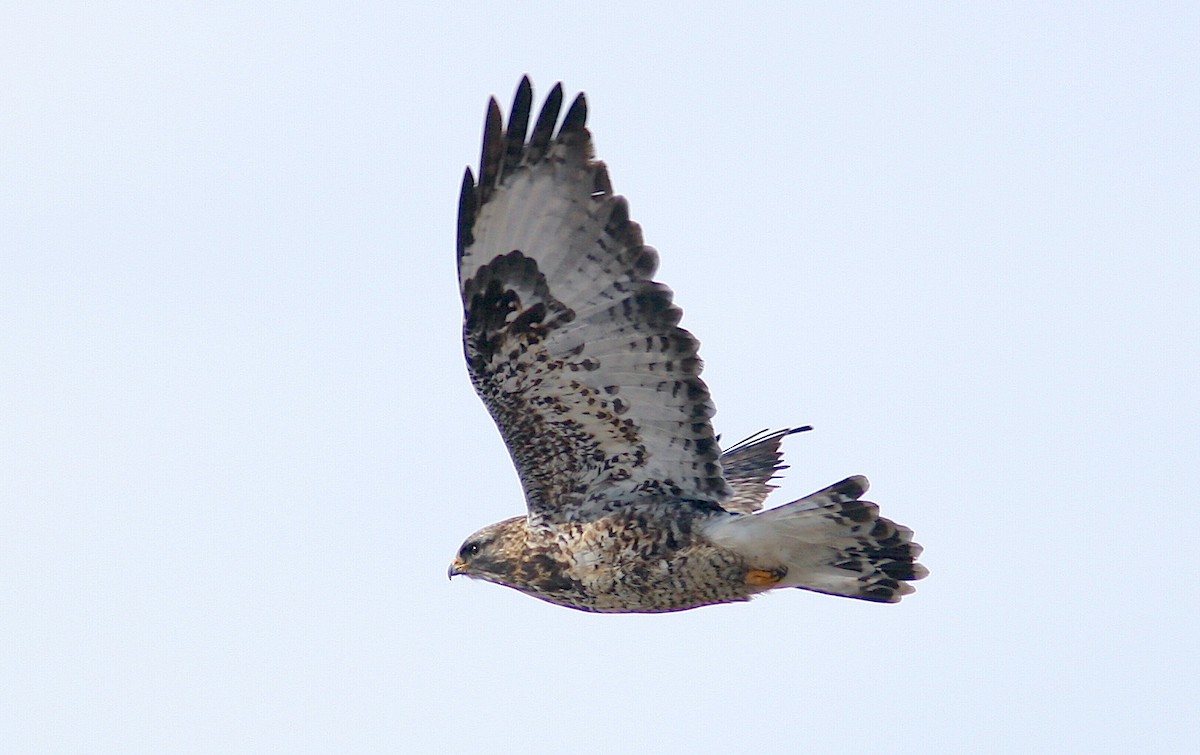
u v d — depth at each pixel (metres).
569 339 13.27
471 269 13.09
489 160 12.88
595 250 12.99
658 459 13.80
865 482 13.50
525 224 12.99
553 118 12.88
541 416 13.77
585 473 14.08
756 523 13.83
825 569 14.07
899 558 13.85
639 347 13.21
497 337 13.34
